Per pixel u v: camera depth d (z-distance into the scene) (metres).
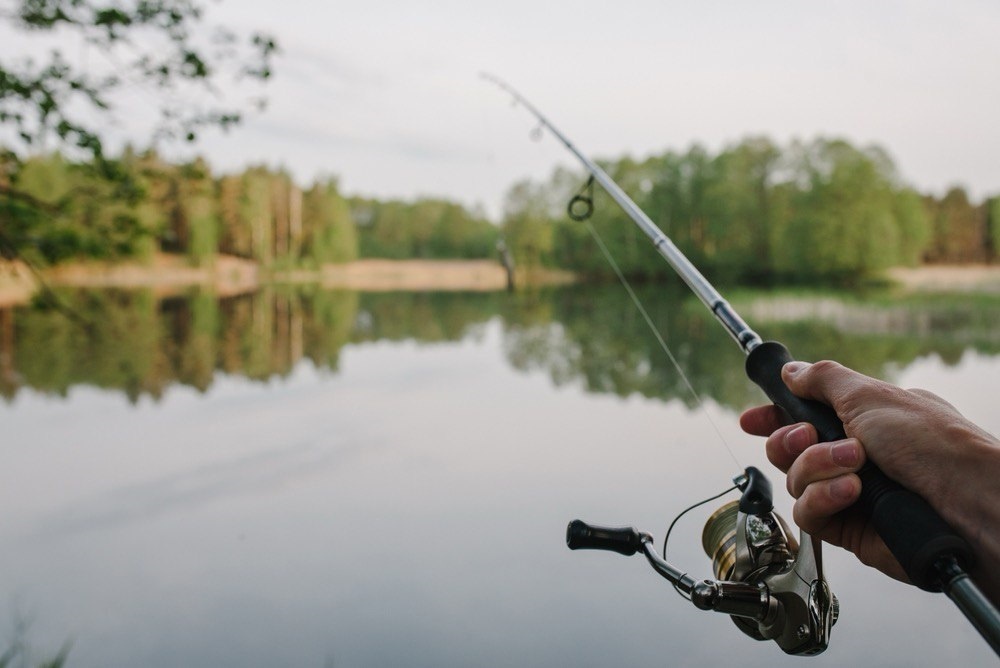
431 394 14.82
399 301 43.53
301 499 8.05
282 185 70.31
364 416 12.68
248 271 65.06
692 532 5.80
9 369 18.03
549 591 5.61
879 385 0.80
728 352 19.16
